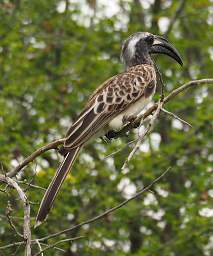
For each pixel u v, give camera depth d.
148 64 10.99
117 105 9.80
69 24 19.03
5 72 18.00
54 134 16.64
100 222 14.90
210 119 16.97
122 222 15.26
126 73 10.28
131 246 16.98
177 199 15.54
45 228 11.98
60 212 13.50
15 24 18.16
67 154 8.68
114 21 19.16
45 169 14.24
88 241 14.07
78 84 17.88
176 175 17.86
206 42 19.50
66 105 17.58
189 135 17.14
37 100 17.33
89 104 9.67
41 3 18.67
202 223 14.85
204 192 16.02
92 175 15.64
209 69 20.06
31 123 16.94
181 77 18.56
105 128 9.77
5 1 19.28
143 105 10.20
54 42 18.42
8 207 7.82
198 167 16.66
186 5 19.67
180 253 15.29
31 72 18.41
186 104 17.41
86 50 19.00
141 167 16.23
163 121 18.69
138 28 19.39
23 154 14.33
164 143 18.86
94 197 15.33
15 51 17.81
